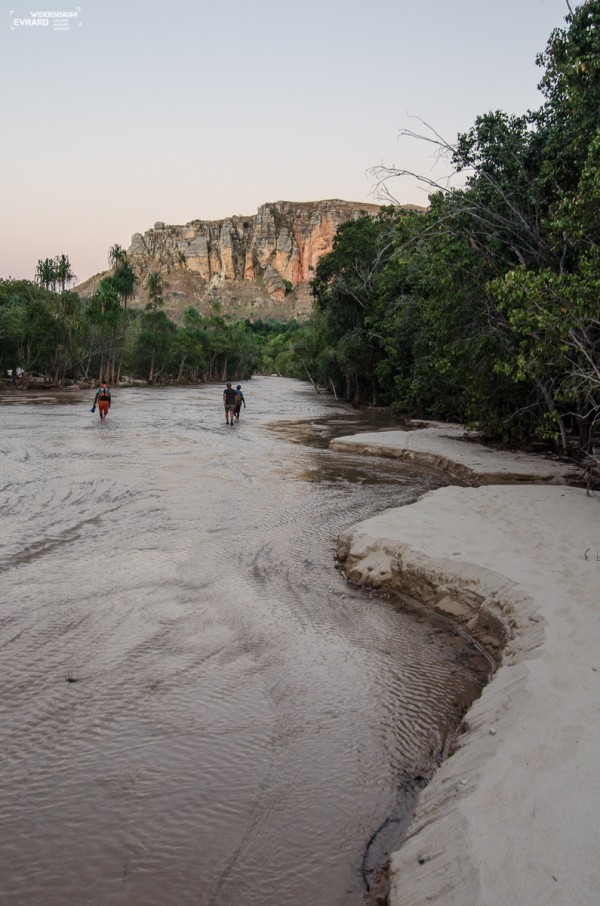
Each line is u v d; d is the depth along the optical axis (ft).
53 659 18.75
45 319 198.80
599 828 10.03
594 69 40.32
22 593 23.82
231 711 16.35
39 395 167.32
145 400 158.92
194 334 342.85
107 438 72.38
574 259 46.62
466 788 11.68
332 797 13.17
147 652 19.40
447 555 25.55
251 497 42.11
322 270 135.44
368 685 18.04
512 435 64.49
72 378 251.19
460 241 53.42
